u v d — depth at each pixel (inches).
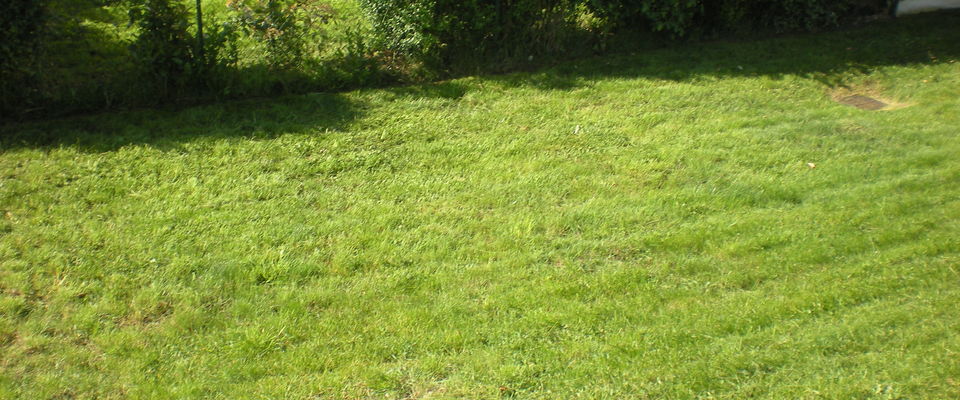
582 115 320.2
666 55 384.8
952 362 184.1
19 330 195.5
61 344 191.9
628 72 364.5
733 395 177.2
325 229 238.4
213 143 285.7
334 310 205.2
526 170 277.6
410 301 209.0
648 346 192.4
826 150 292.4
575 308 205.6
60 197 248.5
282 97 326.0
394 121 311.3
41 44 295.6
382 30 350.6
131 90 312.5
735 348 190.9
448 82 349.4
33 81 298.7
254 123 302.7
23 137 282.8
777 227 242.4
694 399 176.7
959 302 204.7
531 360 188.5
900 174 273.9
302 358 189.0
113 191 253.3
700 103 332.5
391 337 195.9
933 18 428.8
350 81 341.4
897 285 213.0
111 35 342.3
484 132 305.4
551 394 178.9
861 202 255.4
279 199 254.1
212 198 252.7
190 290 210.4
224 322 200.1
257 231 236.1
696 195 260.8
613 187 266.8
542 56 377.4
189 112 309.3
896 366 183.9
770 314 202.4
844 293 209.8
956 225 241.4
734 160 284.7
